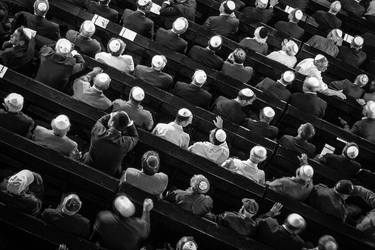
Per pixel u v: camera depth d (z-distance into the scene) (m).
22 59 9.37
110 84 9.85
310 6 14.58
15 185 7.35
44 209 8.16
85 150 9.34
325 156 10.36
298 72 11.70
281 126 11.08
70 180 8.08
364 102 11.91
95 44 10.29
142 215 7.86
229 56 11.20
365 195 9.74
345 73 12.80
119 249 7.62
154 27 12.26
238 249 8.20
